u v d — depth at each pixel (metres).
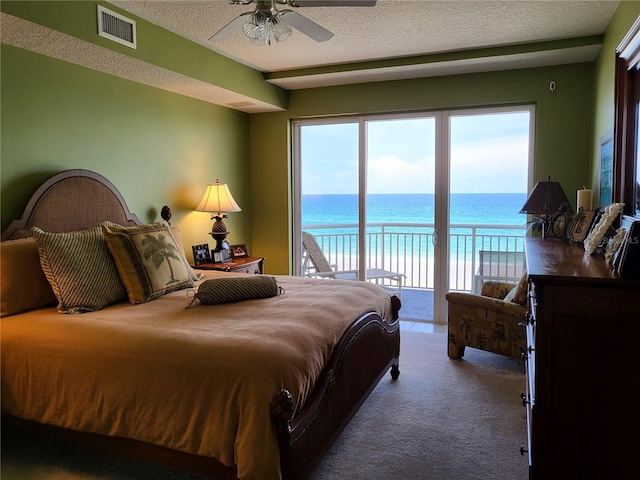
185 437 1.89
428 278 5.80
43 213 2.95
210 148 4.76
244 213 5.40
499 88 4.40
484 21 3.33
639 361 1.73
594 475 1.82
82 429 2.11
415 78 4.68
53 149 3.11
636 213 2.42
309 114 5.14
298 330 2.18
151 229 3.12
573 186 4.24
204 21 3.25
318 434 2.04
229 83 4.16
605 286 1.72
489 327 3.61
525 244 2.96
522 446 2.48
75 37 2.71
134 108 3.79
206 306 2.68
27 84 2.93
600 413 1.79
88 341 2.15
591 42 3.63
